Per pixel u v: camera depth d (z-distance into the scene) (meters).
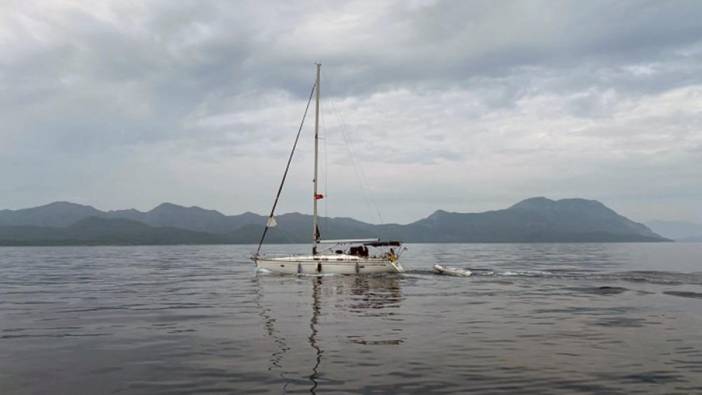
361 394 10.28
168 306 23.61
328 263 39.66
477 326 17.84
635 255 102.69
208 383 11.09
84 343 15.27
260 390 10.59
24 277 44.34
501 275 41.25
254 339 15.70
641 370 12.00
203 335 16.38
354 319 19.47
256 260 41.97
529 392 10.43
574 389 10.61
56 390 10.70
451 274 41.28
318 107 40.72
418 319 19.42
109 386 10.95
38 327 18.11
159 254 130.12
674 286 32.06
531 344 14.84
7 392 10.59
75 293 30.05
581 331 16.86
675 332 16.62
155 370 12.14
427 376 11.55
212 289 31.69
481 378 11.39
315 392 10.43
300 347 14.52
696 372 11.82
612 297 26.33
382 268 40.03
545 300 25.19
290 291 29.78
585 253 117.94
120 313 21.47
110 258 98.19
